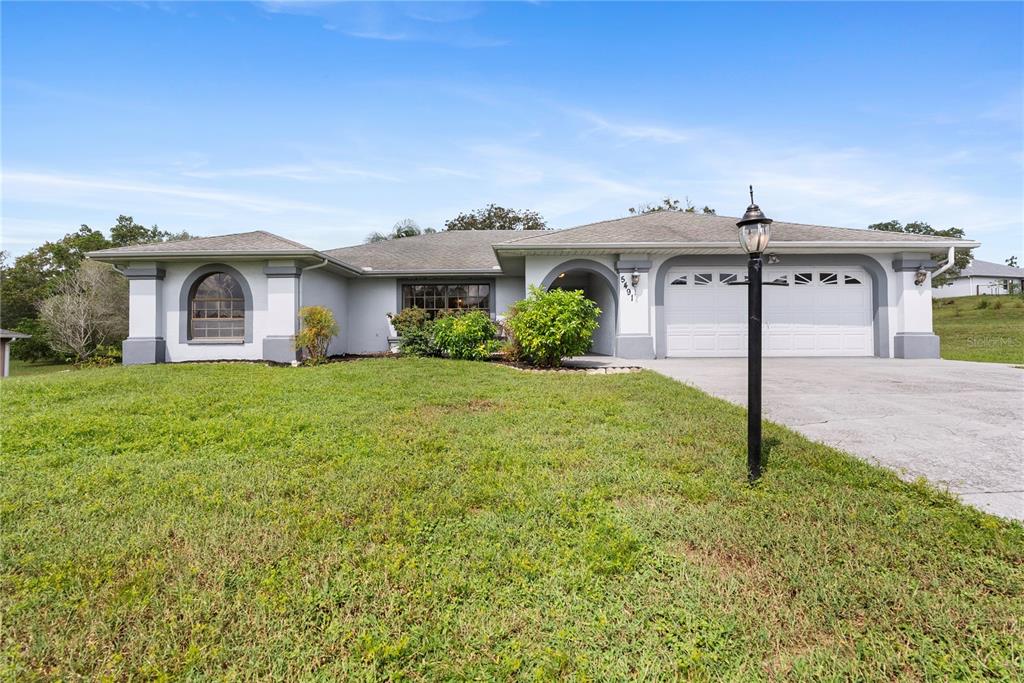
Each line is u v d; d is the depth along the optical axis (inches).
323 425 224.4
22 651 82.0
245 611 90.4
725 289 545.0
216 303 537.6
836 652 79.4
